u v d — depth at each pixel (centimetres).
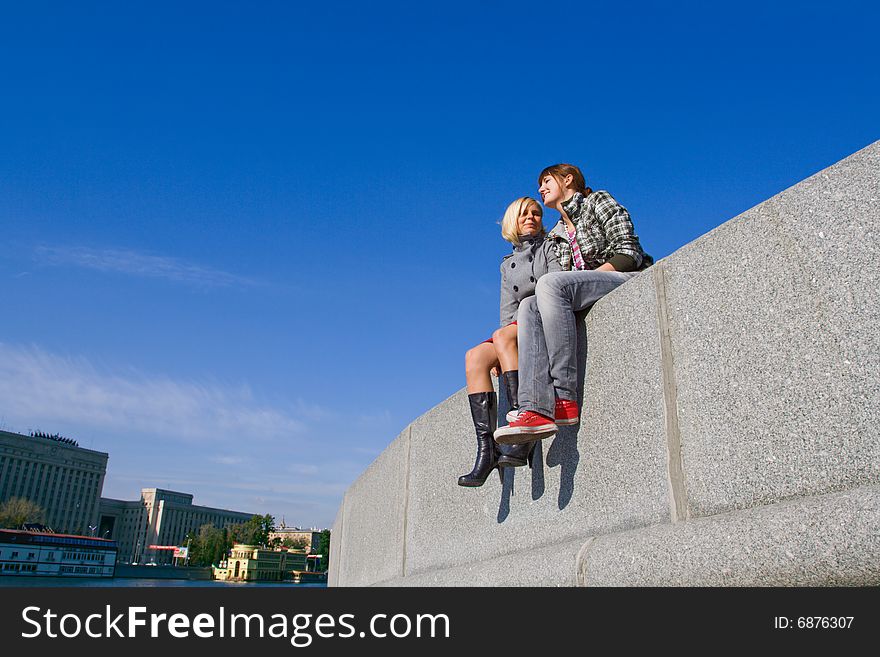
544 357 339
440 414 559
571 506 350
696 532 243
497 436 335
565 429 363
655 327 301
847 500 196
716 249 273
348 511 961
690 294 284
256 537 17988
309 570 17300
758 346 249
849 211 224
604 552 288
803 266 236
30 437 17762
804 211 238
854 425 212
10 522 13625
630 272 361
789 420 233
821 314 228
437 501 546
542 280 344
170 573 13425
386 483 709
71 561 10369
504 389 448
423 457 589
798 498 227
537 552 355
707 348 271
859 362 214
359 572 832
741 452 250
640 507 297
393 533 658
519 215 415
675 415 284
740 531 224
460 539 492
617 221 365
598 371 339
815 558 198
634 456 305
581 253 381
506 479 427
